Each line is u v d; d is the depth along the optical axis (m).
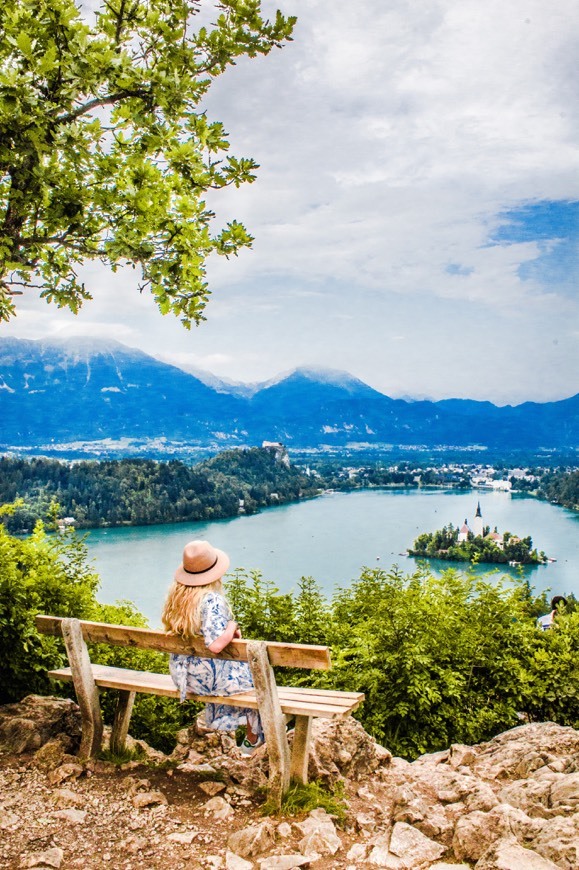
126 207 5.88
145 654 8.15
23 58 5.21
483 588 8.39
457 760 6.03
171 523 159.62
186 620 4.45
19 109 5.09
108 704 6.93
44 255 7.00
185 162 5.99
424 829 4.23
